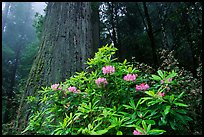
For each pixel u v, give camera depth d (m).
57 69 2.88
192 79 4.34
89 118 1.54
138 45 11.84
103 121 1.47
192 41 9.89
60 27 3.30
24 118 2.51
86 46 3.27
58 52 3.03
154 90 1.66
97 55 1.97
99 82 1.76
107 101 1.72
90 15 3.78
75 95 1.79
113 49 2.01
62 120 1.76
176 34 11.17
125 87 1.73
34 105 2.37
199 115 3.22
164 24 11.51
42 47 3.21
